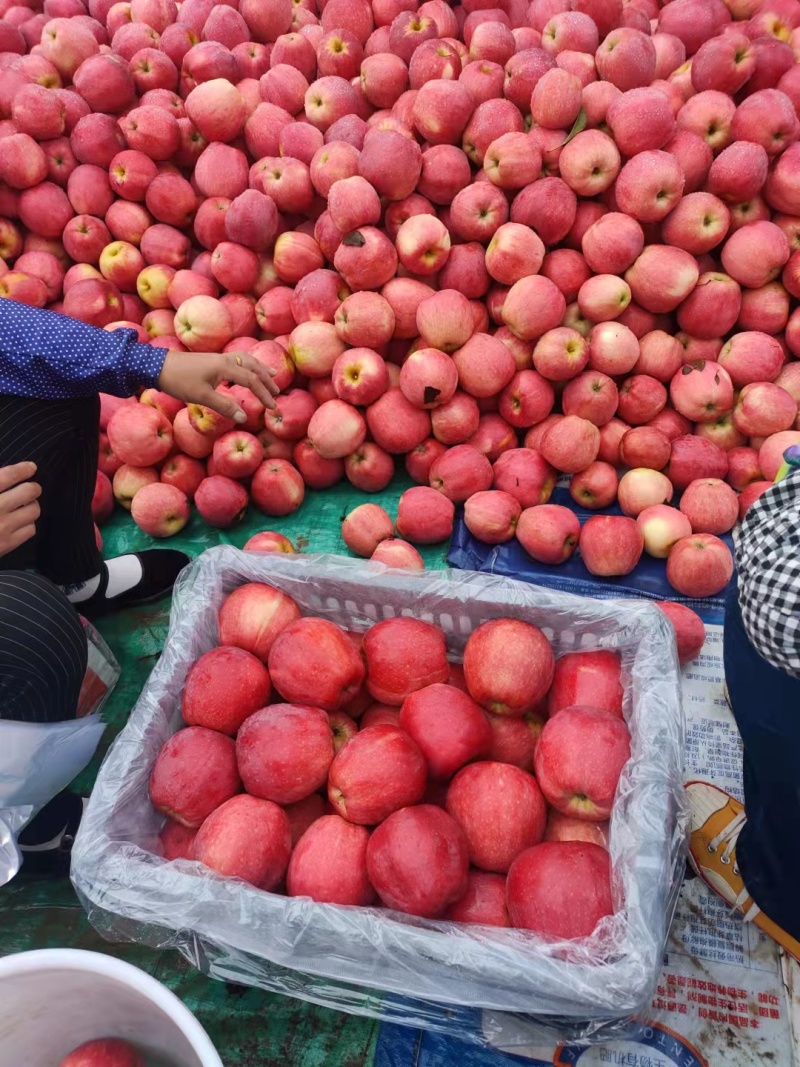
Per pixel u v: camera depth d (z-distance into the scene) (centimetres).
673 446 244
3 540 154
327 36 308
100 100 312
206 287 288
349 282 256
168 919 126
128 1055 122
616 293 241
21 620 160
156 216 307
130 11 354
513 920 128
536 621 167
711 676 207
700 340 252
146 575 247
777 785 133
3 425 187
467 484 247
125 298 308
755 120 238
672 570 223
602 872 125
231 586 186
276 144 296
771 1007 151
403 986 119
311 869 135
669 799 132
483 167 261
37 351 181
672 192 234
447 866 125
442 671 165
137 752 151
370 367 247
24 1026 118
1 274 305
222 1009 163
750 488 236
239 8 332
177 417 267
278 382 260
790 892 145
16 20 375
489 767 144
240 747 148
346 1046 156
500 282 254
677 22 281
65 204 310
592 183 244
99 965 107
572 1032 129
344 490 280
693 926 162
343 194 248
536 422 256
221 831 137
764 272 239
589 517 257
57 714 173
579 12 276
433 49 275
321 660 156
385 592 174
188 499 280
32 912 184
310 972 123
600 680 158
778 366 243
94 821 140
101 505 275
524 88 255
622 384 257
